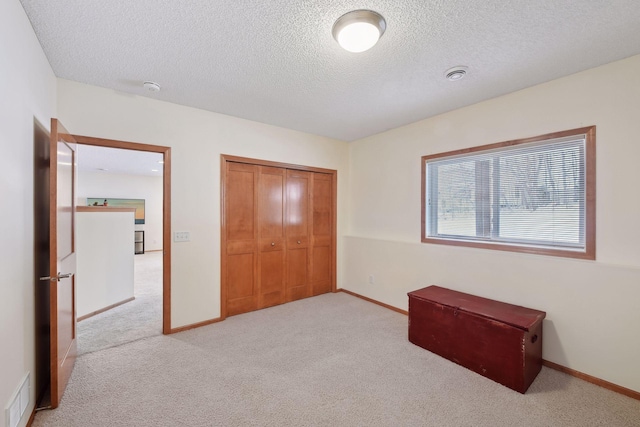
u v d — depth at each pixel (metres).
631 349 1.93
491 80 2.37
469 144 2.93
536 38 1.79
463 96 2.70
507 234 2.72
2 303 1.34
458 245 3.04
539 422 1.69
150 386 2.02
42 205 1.98
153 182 8.99
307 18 1.62
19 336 1.55
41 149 1.95
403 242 3.52
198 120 3.08
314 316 3.40
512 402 1.88
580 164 2.26
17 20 1.48
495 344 2.10
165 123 2.87
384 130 3.85
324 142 4.20
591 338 2.09
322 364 2.33
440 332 2.48
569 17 1.59
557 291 2.25
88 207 3.41
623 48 1.90
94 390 1.97
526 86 2.48
